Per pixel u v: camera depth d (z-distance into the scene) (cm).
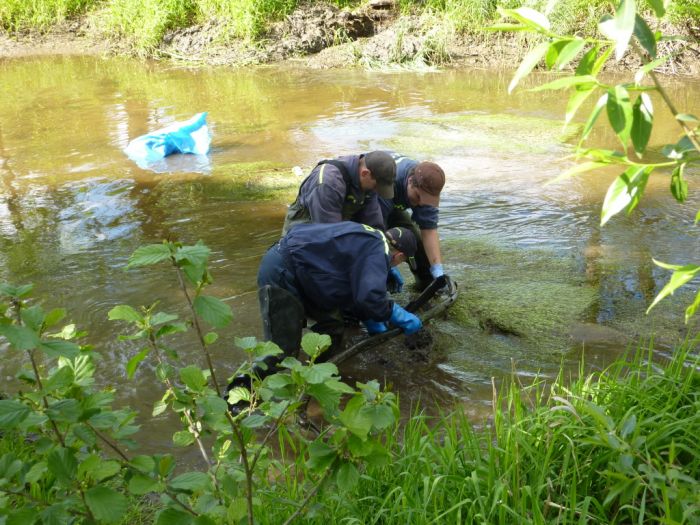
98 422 206
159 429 387
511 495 278
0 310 199
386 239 432
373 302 389
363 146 891
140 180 802
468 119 1001
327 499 285
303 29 1490
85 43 1634
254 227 666
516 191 733
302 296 409
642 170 177
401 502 284
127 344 473
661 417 305
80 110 1112
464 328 487
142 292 546
